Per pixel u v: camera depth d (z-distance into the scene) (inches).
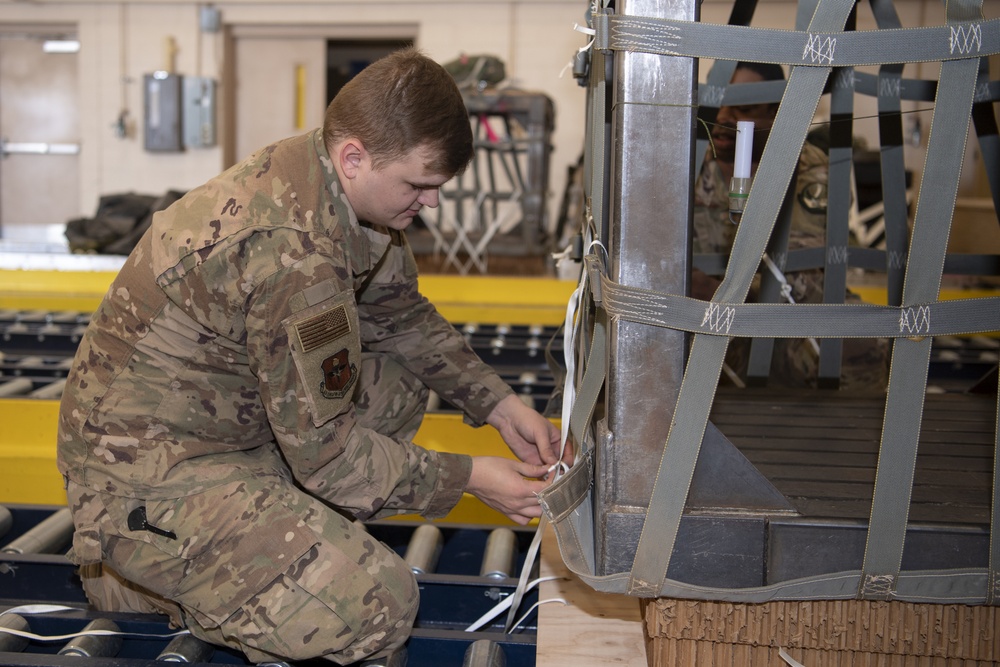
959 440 72.2
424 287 204.8
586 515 59.1
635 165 51.3
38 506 86.4
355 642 59.3
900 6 326.0
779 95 89.0
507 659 62.6
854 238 164.4
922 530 53.3
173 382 61.1
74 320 167.3
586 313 63.9
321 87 368.5
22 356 145.6
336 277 58.2
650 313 51.6
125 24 356.8
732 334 51.0
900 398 51.7
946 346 155.0
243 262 56.9
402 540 85.5
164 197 270.8
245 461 64.3
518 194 274.8
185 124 356.2
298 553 58.7
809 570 53.7
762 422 76.3
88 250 265.0
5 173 373.7
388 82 55.6
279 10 354.3
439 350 75.9
